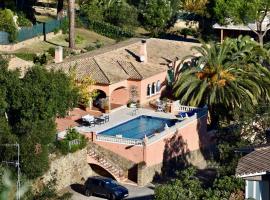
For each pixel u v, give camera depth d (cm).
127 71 9019
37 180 6588
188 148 8019
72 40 10862
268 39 12244
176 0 13225
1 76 7162
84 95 8488
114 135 7706
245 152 5250
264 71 9050
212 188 5522
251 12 11556
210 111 8588
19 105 7069
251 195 4541
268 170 4497
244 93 8562
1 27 10462
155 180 7525
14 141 6381
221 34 12238
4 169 5450
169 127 7881
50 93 7144
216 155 7956
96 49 10344
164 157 7675
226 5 11881
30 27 10894
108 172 7425
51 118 7106
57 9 11669
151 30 12850
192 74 8850
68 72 8594
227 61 8894
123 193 7006
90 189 7044
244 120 6975
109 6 12850
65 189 7169
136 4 13312
